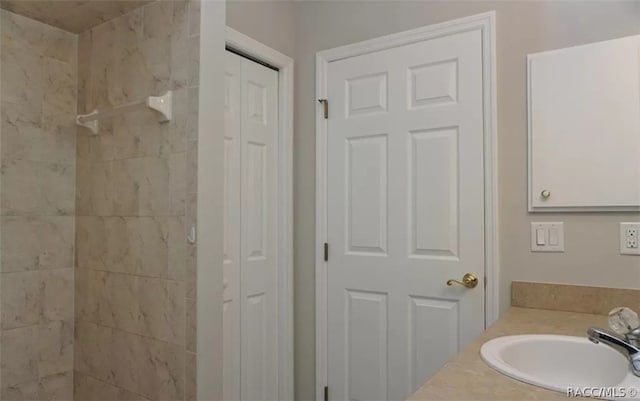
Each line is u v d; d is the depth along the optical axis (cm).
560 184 168
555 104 170
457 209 191
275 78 232
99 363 188
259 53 215
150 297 170
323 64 229
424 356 198
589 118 163
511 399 87
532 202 173
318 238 228
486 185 184
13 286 180
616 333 114
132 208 178
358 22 220
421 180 200
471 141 188
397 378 205
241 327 208
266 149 226
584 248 164
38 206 190
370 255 214
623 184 157
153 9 173
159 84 170
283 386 228
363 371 214
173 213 163
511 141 179
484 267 184
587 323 147
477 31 188
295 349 234
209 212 159
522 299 174
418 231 201
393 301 207
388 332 208
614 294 158
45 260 191
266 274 224
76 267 201
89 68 199
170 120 165
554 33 172
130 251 178
